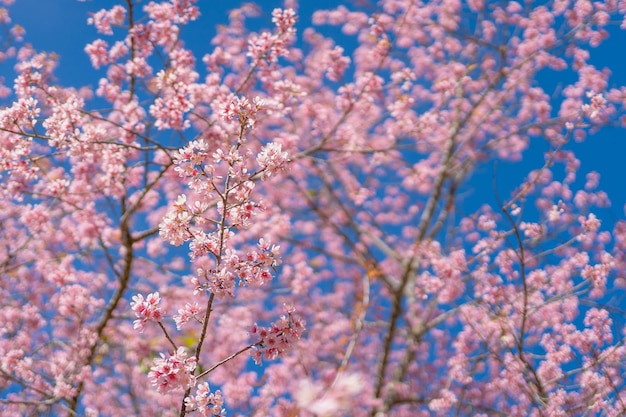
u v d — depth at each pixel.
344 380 1.98
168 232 3.71
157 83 7.12
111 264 8.59
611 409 7.06
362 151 9.60
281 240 10.57
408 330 9.75
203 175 3.81
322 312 10.16
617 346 7.25
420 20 11.00
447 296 9.22
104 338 8.90
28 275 9.22
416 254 9.98
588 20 10.51
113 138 7.72
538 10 10.81
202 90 8.15
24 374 8.02
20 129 6.05
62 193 7.65
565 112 10.62
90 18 8.52
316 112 10.50
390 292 10.25
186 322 3.75
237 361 9.10
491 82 11.20
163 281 9.95
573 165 10.10
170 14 8.63
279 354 3.76
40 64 7.21
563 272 9.05
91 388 9.05
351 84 9.70
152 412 8.92
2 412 7.85
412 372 9.56
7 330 8.84
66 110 6.34
